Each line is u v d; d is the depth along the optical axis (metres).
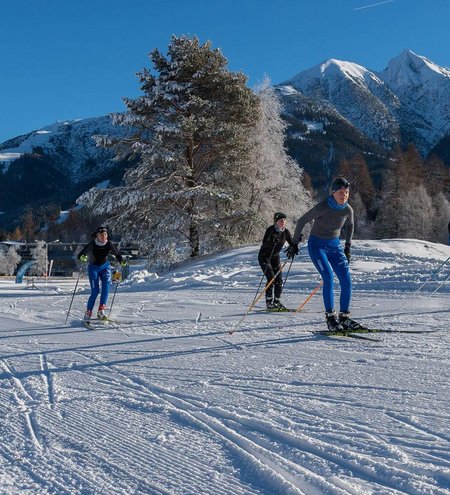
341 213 7.29
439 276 12.98
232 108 29.05
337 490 2.53
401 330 7.40
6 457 3.24
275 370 5.17
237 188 29.81
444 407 3.77
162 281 19.00
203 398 4.31
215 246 28.25
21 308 12.73
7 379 5.39
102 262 9.79
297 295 12.99
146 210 28.16
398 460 2.84
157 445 3.33
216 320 9.30
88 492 2.70
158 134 27.58
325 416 3.67
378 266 17.38
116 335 8.13
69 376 5.40
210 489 2.68
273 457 3.02
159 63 29.59
